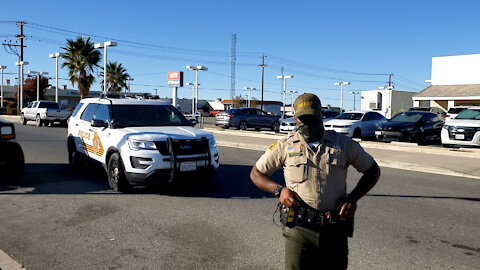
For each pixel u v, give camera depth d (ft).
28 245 15.60
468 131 46.24
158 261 14.15
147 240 16.20
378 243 16.17
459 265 14.06
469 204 22.82
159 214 19.84
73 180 27.73
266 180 8.37
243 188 25.91
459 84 103.96
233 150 48.57
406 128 54.08
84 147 29.12
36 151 42.73
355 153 8.13
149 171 22.56
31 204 21.47
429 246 15.92
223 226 18.02
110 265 13.80
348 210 7.79
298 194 8.00
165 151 22.93
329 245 8.01
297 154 8.00
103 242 15.97
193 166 23.30
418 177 31.50
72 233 16.99
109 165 24.76
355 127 60.49
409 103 158.40
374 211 21.09
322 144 8.02
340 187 8.07
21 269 13.39
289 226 8.13
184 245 15.67
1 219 18.86
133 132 23.81
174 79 86.43
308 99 8.17
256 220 18.94
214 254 14.79
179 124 27.73
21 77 137.18
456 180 30.32
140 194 23.93
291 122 69.21
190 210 20.59
